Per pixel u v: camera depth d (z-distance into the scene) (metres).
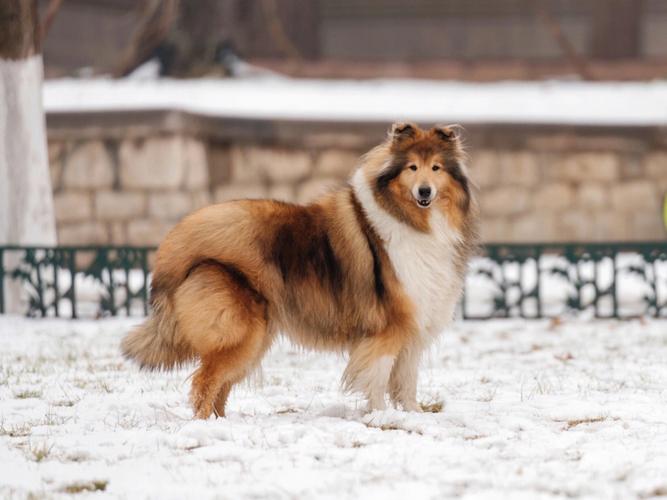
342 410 8.90
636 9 30.06
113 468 6.95
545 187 22.69
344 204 8.95
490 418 8.56
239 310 8.45
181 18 24.20
